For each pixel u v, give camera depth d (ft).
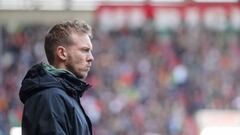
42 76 17.90
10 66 164.14
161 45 180.04
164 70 168.86
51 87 17.66
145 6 139.13
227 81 167.32
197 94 157.38
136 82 163.32
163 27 180.45
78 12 134.00
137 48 178.09
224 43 179.73
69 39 18.58
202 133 119.44
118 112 147.02
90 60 18.88
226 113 131.54
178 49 179.22
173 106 148.36
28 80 17.90
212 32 180.24
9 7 130.93
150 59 174.50
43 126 17.06
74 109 17.57
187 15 141.49
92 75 164.25
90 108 144.77
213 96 157.79
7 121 92.99
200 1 139.23
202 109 150.41
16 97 147.02
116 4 137.28
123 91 158.20
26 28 171.63
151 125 141.79
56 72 18.11
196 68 171.22
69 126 17.43
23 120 17.72
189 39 181.06
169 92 158.92
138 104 153.07
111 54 174.81
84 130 17.84
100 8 135.64
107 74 166.20
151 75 167.22
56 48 18.62
